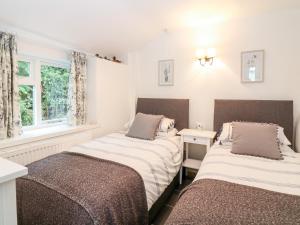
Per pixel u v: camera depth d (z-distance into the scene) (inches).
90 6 89.7
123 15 102.4
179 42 129.6
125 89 148.2
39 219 53.0
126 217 56.8
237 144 86.2
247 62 111.8
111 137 113.8
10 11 79.8
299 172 66.4
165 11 104.3
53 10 85.6
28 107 107.6
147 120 116.5
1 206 32.3
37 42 103.0
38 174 62.5
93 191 54.0
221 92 120.0
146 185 70.0
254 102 108.7
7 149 84.7
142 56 143.0
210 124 124.1
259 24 108.1
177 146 107.8
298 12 99.8
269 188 55.6
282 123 102.5
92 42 120.2
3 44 84.8
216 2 96.6
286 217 40.9
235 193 50.6
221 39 117.6
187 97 130.3
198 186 55.5
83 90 125.3
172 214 45.5
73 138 112.0
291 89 103.7
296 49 101.3
